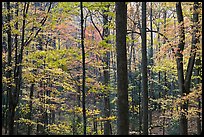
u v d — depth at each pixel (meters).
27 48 11.96
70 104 21.59
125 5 7.82
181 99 10.46
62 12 11.70
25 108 16.06
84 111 10.73
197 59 14.16
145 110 12.04
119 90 7.68
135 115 25.27
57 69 12.48
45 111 15.29
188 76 10.86
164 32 12.23
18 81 11.03
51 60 12.18
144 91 12.12
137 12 20.08
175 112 10.77
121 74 7.70
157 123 21.66
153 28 22.73
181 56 10.88
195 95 10.18
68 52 12.11
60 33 13.90
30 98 14.81
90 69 20.27
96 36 16.47
